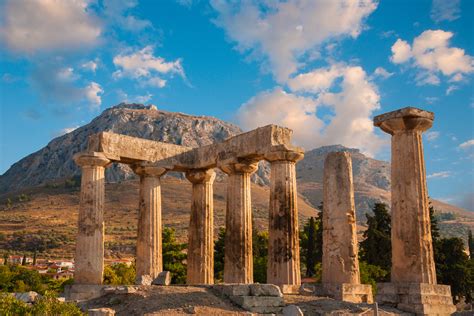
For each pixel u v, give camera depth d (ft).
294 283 91.50
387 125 77.97
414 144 76.79
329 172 85.51
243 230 102.06
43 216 631.97
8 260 410.52
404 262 73.26
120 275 216.33
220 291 73.97
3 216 636.48
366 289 80.74
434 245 189.37
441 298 71.26
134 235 526.57
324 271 83.25
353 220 83.71
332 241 82.94
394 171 77.05
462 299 195.11
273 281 92.38
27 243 513.86
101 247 96.43
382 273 166.09
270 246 93.91
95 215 96.63
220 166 104.83
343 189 84.23
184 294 71.97
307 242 221.05
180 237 456.86
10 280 240.53
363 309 70.28
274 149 94.48
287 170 94.84
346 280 81.00
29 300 72.33
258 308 69.87
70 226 589.32
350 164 85.56
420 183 75.56
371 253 187.62
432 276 72.84
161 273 86.69
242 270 100.58
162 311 65.57
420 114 76.33
